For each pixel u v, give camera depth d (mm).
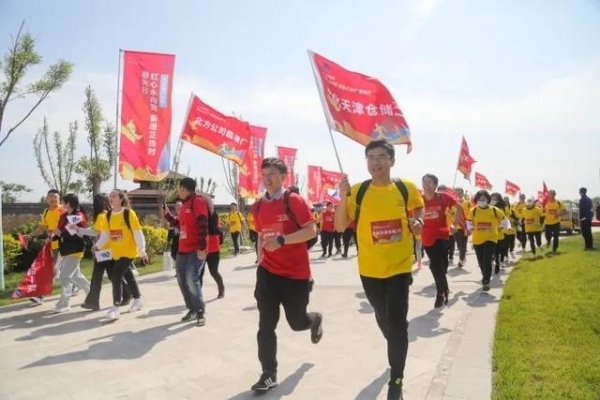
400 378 3727
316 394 4051
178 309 7723
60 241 7828
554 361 4289
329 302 8078
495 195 11930
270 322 4281
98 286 7707
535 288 7902
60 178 28375
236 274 12172
